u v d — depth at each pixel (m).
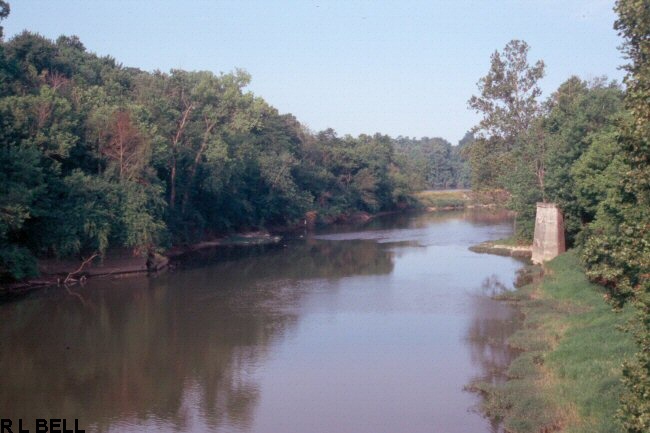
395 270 45.41
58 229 39.28
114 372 22.84
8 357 24.70
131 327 29.20
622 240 11.17
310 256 54.66
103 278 42.62
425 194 136.25
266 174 77.12
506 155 57.66
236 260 52.31
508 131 60.06
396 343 25.89
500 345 25.00
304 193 86.19
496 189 60.59
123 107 50.34
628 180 11.38
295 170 88.38
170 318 30.91
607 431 14.38
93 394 20.69
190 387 21.23
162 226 45.47
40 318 31.06
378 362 23.41
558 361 20.61
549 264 40.59
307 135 100.19
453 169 193.88
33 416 18.92
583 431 14.98
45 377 22.36
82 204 40.91
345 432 17.27
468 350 24.59
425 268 45.94
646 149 10.37
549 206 44.06
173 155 55.69
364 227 85.44
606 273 11.62
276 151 84.62
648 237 10.45
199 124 61.38
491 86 60.41
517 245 54.38
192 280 41.91
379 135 130.38
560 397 17.69
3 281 37.72
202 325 29.42
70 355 24.95
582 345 21.12
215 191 60.72
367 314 31.20
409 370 22.42
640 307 10.25
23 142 37.75
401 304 33.38
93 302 34.78
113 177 44.97
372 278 42.09
